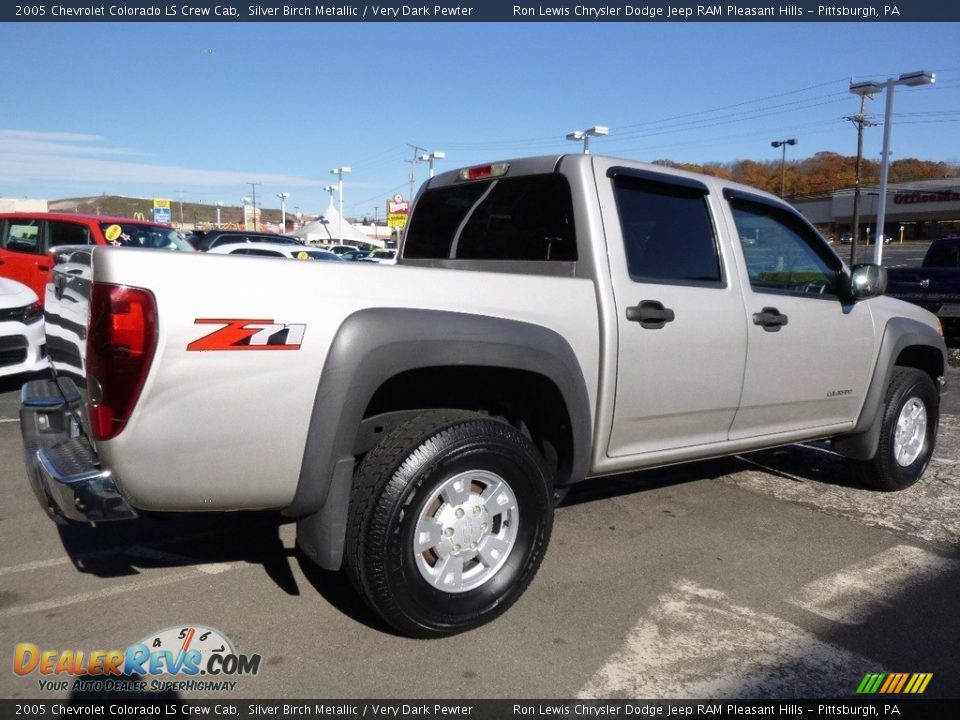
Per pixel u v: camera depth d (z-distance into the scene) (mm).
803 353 4527
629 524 4676
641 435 3883
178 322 2602
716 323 4031
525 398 3693
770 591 3779
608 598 3672
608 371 3621
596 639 3287
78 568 3896
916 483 5613
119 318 2561
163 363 2592
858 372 4926
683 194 4109
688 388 3965
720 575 3953
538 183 3998
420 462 3004
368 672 2998
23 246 10703
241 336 2691
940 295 12367
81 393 2979
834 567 4082
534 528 3400
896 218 66000
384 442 3082
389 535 2963
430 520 3129
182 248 11703
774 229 4547
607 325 3602
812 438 4859
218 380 2676
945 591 3816
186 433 2666
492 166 4324
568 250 3799
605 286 3637
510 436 3260
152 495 2693
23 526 4430
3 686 2879
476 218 4430
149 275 2596
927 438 5543
